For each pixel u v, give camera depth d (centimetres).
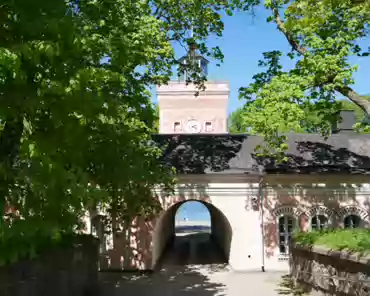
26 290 850
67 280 1168
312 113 1686
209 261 2272
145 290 1529
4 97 500
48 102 529
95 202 993
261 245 1972
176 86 4400
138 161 1119
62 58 541
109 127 920
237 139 2258
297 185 2017
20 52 486
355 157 2114
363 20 1436
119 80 855
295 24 1068
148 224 1973
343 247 1112
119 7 1169
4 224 557
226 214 1991
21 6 537
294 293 1445
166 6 1655
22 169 535
